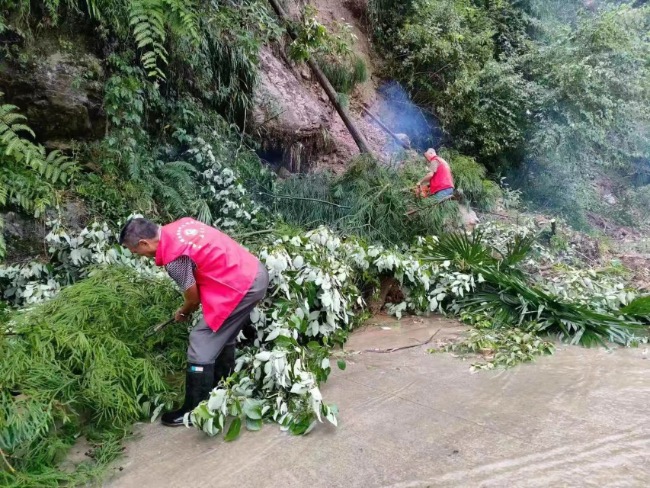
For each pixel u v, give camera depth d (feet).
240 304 8.80
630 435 7.75
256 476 7.12
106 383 8.44
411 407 8.98
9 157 12.24
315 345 9.66
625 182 40.98
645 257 24.68
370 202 19.06
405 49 34.24
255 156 21.15
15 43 13.35
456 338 12.66
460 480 6.77
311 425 8.25
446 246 15.80
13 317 9.68
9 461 7.11
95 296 10.12
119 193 14.82
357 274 14.30
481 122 33.78
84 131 14.92
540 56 34.78
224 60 20.26
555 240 22.77
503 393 9.45
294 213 19.53
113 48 15.74
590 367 10.66
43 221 13.35
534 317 13.38
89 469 7.28
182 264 8.48
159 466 7.48
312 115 25.70
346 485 6.81
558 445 7.53
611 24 32.68
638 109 32.71
